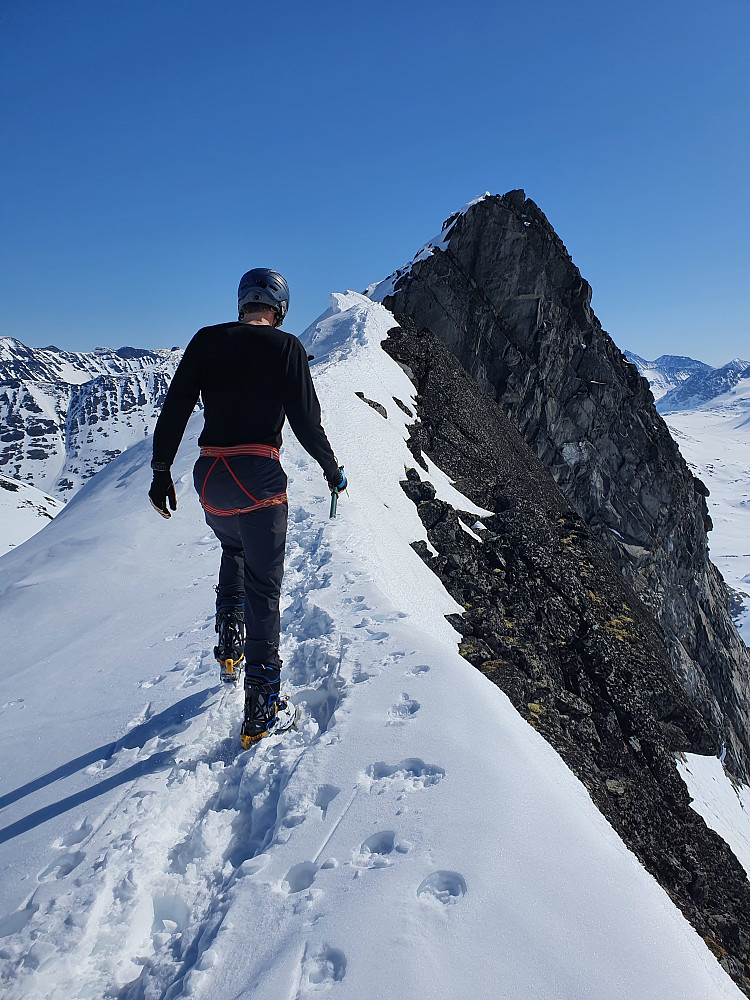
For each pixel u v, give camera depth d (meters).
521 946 1.95
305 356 3.48
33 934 2.37
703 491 33.78
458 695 3.53
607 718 10.88
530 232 28.89
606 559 15.84
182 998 1.99
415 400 19.22
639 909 2.17
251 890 2.40
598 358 30.38
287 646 4.77
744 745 29.50
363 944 1.96
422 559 11.56
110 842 2.82
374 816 2.63
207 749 3.62
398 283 29.94
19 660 5.70
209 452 3.40
